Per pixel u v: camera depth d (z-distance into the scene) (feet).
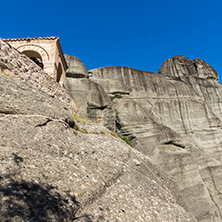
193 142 110.22
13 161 15.03
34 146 19.25
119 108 96.48
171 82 136.05
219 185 92.32
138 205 20.63
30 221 10.64
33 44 50.57
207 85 151.74
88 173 20.68
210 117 124.67
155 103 119.44
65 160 20.48
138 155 41.52
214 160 103.14
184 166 78.18
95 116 85.92
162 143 83.25
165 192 30.35
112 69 128.88
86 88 91.30
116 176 24.94
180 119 117.80
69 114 33.94
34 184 13.91
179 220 22.39
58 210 12.84
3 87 22.21
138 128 87.81
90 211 15.29
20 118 22.17
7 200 11.21
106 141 36.76
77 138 29.22
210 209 70.79
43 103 27.81
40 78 34.14
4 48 25.43
